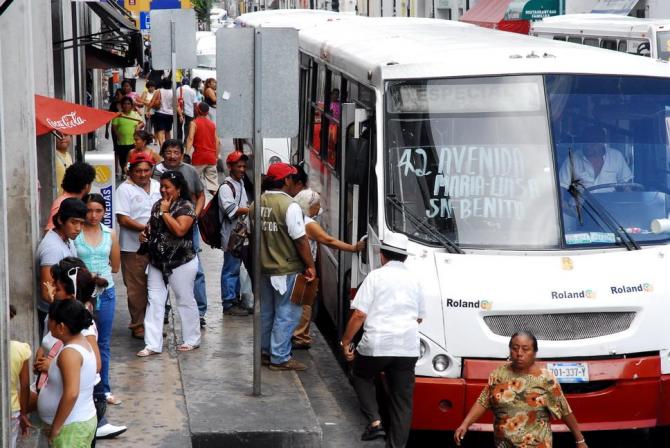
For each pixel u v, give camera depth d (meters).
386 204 11.10
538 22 27.88
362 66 12.30
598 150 11.27
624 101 11.48
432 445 11.42
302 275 12.41
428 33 14.78
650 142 11.41
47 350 8.62
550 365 10.44
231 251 14.23
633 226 11.11
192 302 13.19
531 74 11.42
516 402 9.10
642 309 10.60
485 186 11.11
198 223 14.77
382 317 10.22
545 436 9.16
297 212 12.27
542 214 11.02
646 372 10.57
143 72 57.38
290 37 11.12
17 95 11.14
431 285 10.60
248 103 11.19
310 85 16.77
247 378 12.19
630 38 22.75
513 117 11.30
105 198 14.66
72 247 10.61
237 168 14.59
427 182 11.13
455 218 11.03
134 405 11.22
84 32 32.47
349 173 11.24
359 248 11.70
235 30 11.05
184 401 11.37
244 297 15.14
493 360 10.50
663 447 11.29
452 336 10.52
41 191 16.77
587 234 11.01
